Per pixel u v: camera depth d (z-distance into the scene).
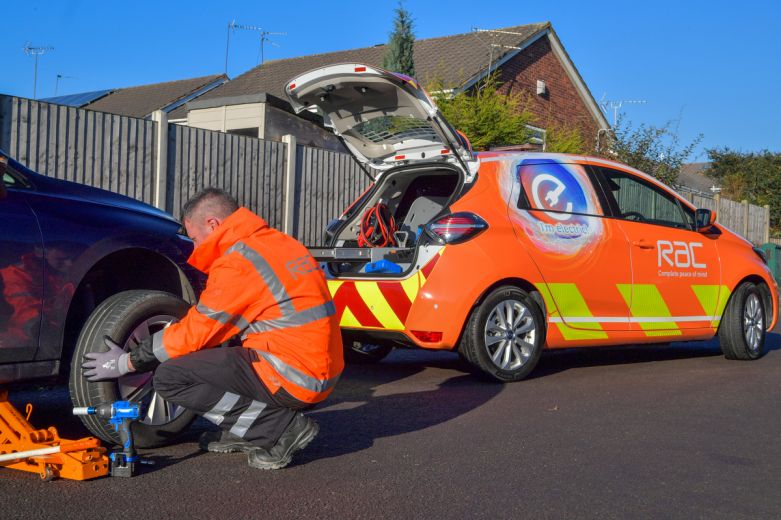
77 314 4.48
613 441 4.66
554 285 6.45
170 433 4.20
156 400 4.18
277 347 3.85
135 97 29.39
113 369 3.79
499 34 23.45
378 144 6.87
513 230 6.25
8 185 3.96
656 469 4.14
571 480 3.92
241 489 3.65
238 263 3.78
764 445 4.68
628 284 6.95
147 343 3.75
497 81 21.77
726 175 40.16
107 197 4.48
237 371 3.80
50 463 3.68
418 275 5.94
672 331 7.34
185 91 28.25
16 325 3.78
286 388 3.84
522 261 6.23
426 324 5.89
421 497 3.62
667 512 3.53
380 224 6.75
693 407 5.66
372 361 7.42
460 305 5.91
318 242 11.91
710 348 8.98
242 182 10.77
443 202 6.91
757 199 36.81
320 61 26.81
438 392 5.95
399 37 16.80
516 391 6.03
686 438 4.78
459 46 23.27
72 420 4.83
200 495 3.55
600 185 7.00
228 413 3.88
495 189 6.29
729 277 7.80
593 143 26.00
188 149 10.11
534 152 6.79
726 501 3.69
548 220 6.49
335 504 3.50
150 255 4.57
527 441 4.61
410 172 6.80
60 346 3.97
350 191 12.41
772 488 3.89
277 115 14.88
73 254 4.00
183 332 3.73
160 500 3.46
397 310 5.99
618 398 5.88
